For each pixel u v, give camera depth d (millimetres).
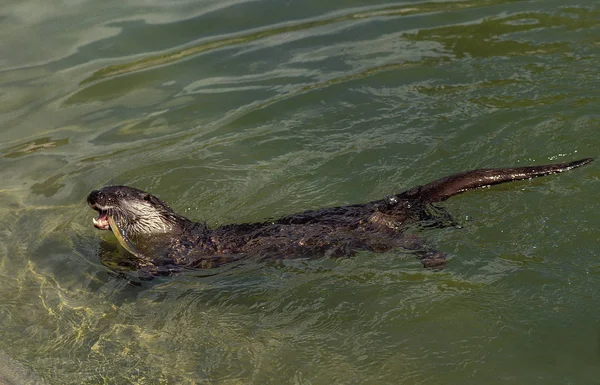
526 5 10398
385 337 5277
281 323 5543
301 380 5020
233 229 6320
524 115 7730
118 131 8344
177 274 6211
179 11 10758
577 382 4758
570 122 7508
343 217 6195
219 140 8031
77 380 5219
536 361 4934
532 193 6500
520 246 5934
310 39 9945
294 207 6887
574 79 8297
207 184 7336
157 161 7730
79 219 7074
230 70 9336
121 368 5305
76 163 7824
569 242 5918
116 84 9172
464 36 9703
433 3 10719
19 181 7629
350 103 8445
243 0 11000
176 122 8438
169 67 9461
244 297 5855
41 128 8453
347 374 5016
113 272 6359
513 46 9289
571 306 5301
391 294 5629
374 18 10406
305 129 8078
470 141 7484
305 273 5988
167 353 5410
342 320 5480
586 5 10172
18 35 10188
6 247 6742
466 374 4906
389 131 7840
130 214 6418
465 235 6094
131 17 10594
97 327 5742
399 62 9195
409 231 6141
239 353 5324
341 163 7441
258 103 8617
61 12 10766
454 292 5562
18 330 5766
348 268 5938
